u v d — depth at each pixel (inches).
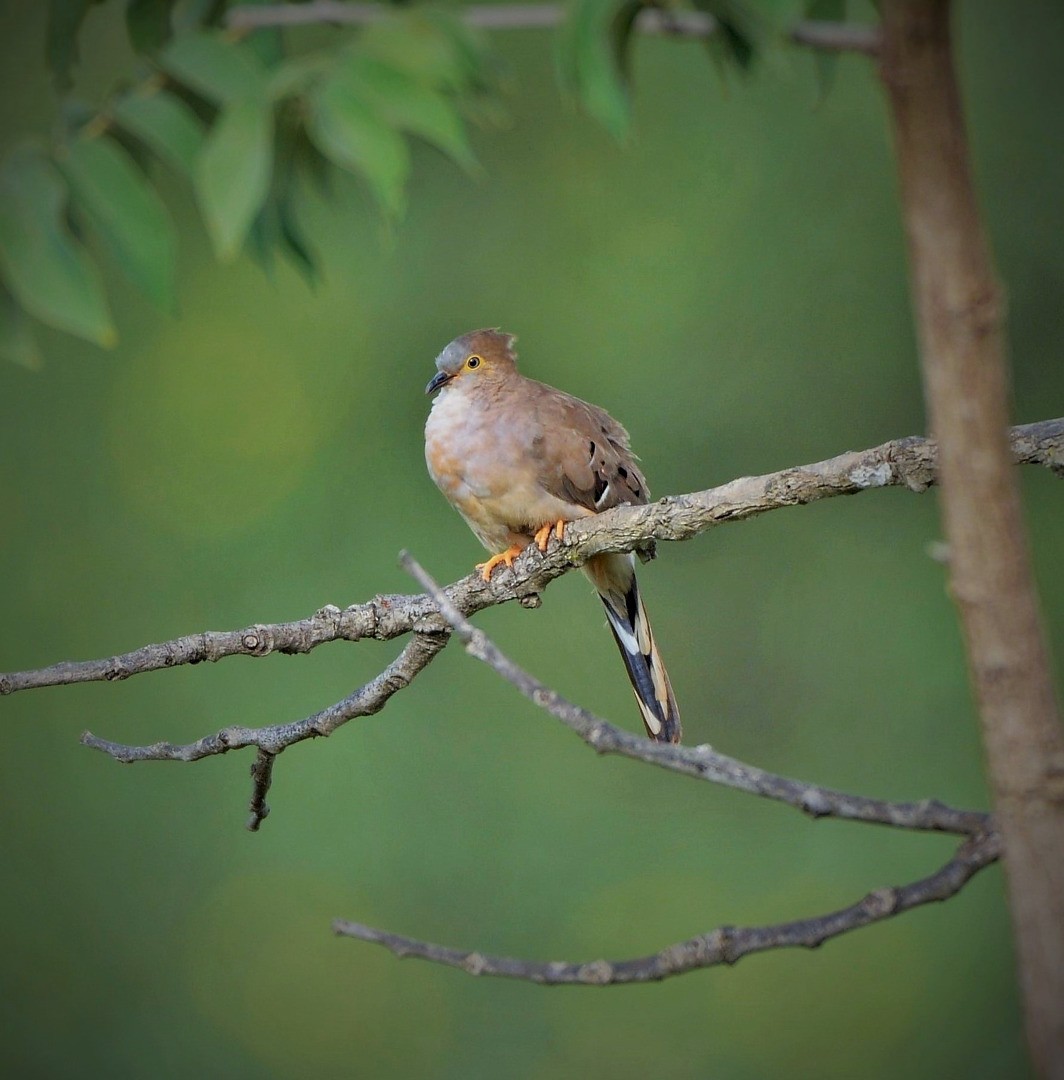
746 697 561.0
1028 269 563.2
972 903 512.1
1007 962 503.5
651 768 540.7
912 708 547.2
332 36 534.3
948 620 553.6
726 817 532.4
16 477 570.9
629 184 587.2
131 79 144.1
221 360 583.8
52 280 127.4
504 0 562.9
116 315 584.7
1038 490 552.1
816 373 574.2
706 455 572.4
